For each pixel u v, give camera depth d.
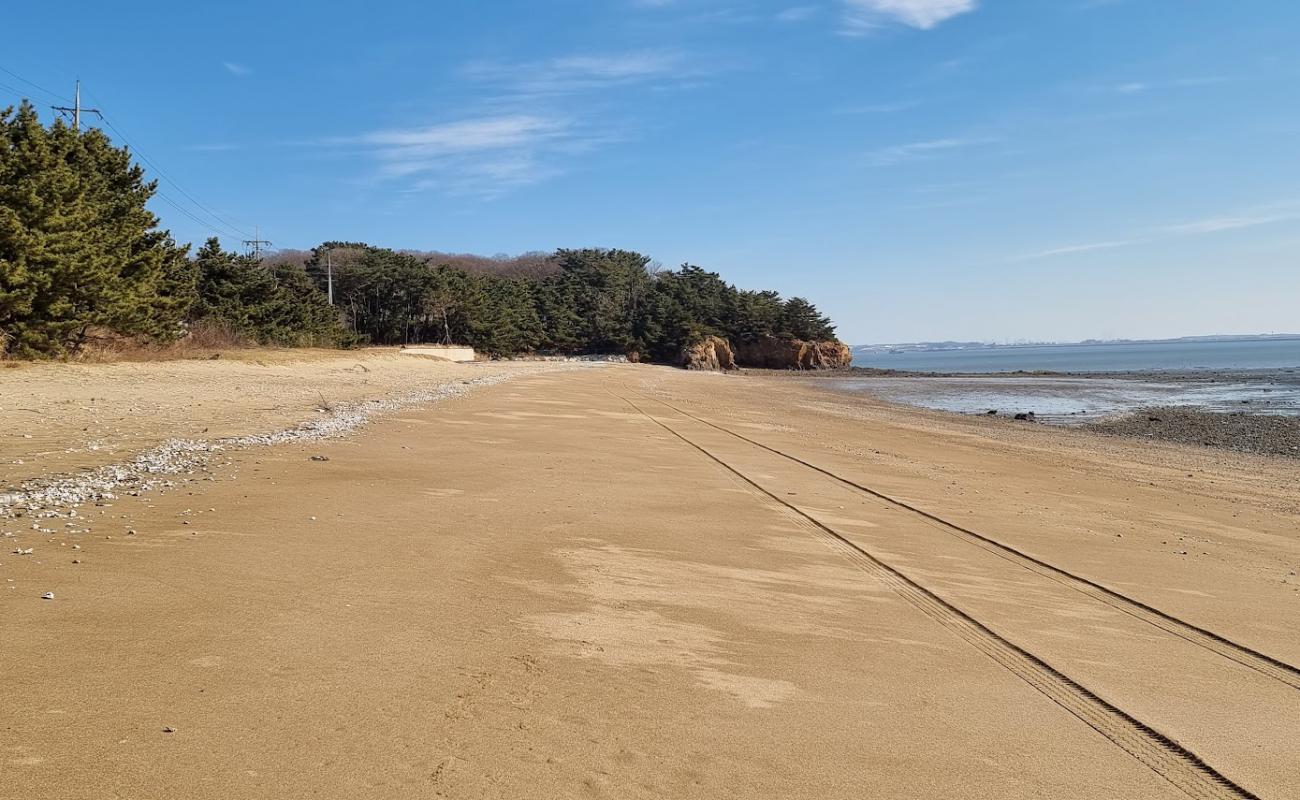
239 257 55.41
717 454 17.19
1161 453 25.38
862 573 8.07
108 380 24.20
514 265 195.50
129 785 3.36
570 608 6.32
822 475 14.97
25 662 4.51
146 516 8.17
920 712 4.86
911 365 177.00
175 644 4.92
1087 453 24.30
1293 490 18.02
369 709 4.26
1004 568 8.72
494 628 5.71
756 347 124.25
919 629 6.46
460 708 4.37
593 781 3.74
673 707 4.65
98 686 4.27
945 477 16.25
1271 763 4.45
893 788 3.92
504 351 106.38
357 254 102.38
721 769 3.97
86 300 28.00
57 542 6.98
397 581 6.62
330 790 3.45
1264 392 60.50
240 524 8.12
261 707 4.17
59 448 12.30
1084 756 4.41
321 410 20.83
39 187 26.83
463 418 21.31
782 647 5.83
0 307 25.38
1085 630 6.74
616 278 139.25
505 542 8.23
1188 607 7.71
